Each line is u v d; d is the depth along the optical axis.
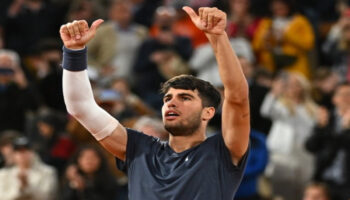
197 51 28.19
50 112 25.06
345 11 30.09
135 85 28.56
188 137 11.18
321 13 32.88
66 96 11.26
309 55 29.73
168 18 29.05
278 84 24.80
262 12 30.81
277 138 24.20
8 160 22.77
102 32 29.30
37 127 24.59
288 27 29.28
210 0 31.78
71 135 23.86
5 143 23.03
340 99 22.39
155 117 25.16
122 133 11.46
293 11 29.78
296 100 24.66
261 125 24.64
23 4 31.39
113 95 23.92
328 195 21.28
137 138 11.46
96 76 24.98
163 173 10.98
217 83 27.19
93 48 29.20
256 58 29.38
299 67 29.12
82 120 11.35
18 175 21.97
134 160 11.29
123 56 29.28
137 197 11.01
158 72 28.22
